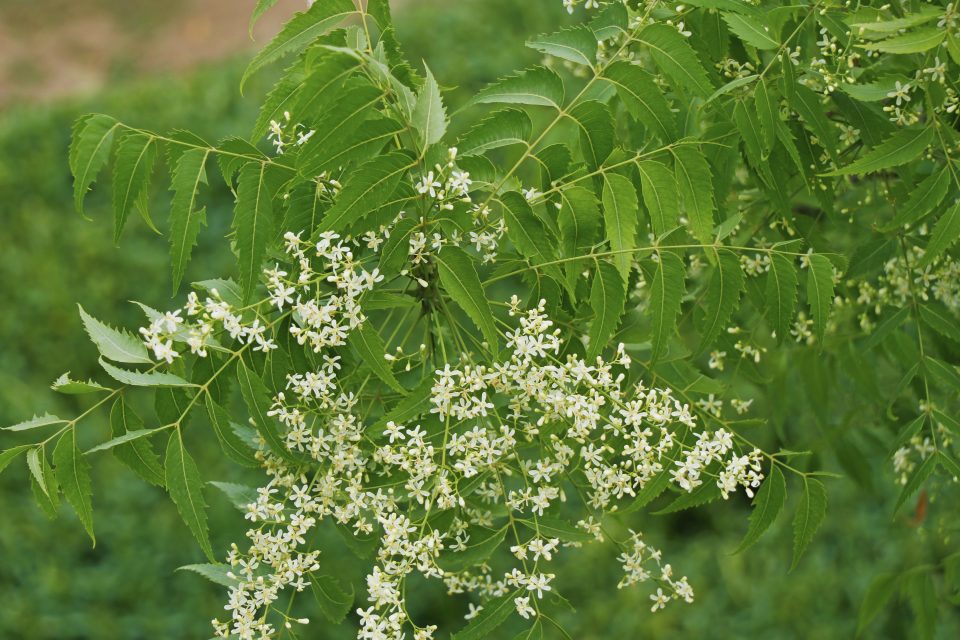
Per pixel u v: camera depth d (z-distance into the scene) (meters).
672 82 2.46
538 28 11.50
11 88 14.05
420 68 10.73
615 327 2.15
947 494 4.32
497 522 3.82
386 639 2.14
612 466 2.23
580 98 2.14
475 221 2.10
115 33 15.16
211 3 15.65
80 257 8.54
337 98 1.93
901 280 3.06
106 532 6.61
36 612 6.22
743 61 2.65
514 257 2.32
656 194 2.16
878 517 6.42
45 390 7.59
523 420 2.34
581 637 6.11
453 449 2.13
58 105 10.49
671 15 2.47
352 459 2.16
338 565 6.21
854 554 6.31
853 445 3.66
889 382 4.02
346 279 2.02
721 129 2.48
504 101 2.10
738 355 3.05
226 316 2.01
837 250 3.72
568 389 2.16
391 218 2.03
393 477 2.21
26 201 9.20
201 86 10.66
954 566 3.36
